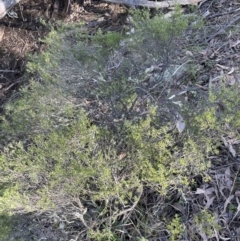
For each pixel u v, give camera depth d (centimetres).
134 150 239
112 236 236
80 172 221
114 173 235
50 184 225
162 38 275
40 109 266
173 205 246
